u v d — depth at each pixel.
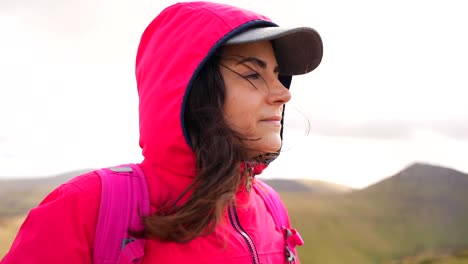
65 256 1.06
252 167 1.32
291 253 1.40
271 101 1.26
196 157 1.20
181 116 1.17
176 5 1.37
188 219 1.10
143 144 1.33
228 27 1.20
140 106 1.38
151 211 1.16
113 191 1.13
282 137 1.62
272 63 1.31
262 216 1.42
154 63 1.31
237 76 1.24
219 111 1.20
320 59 1.51
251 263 1.20
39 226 1.08
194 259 1.12
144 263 1.11
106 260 1.07
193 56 1.19
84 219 1.10
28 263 1.04
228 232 1.21
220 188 1.12
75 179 1.21
